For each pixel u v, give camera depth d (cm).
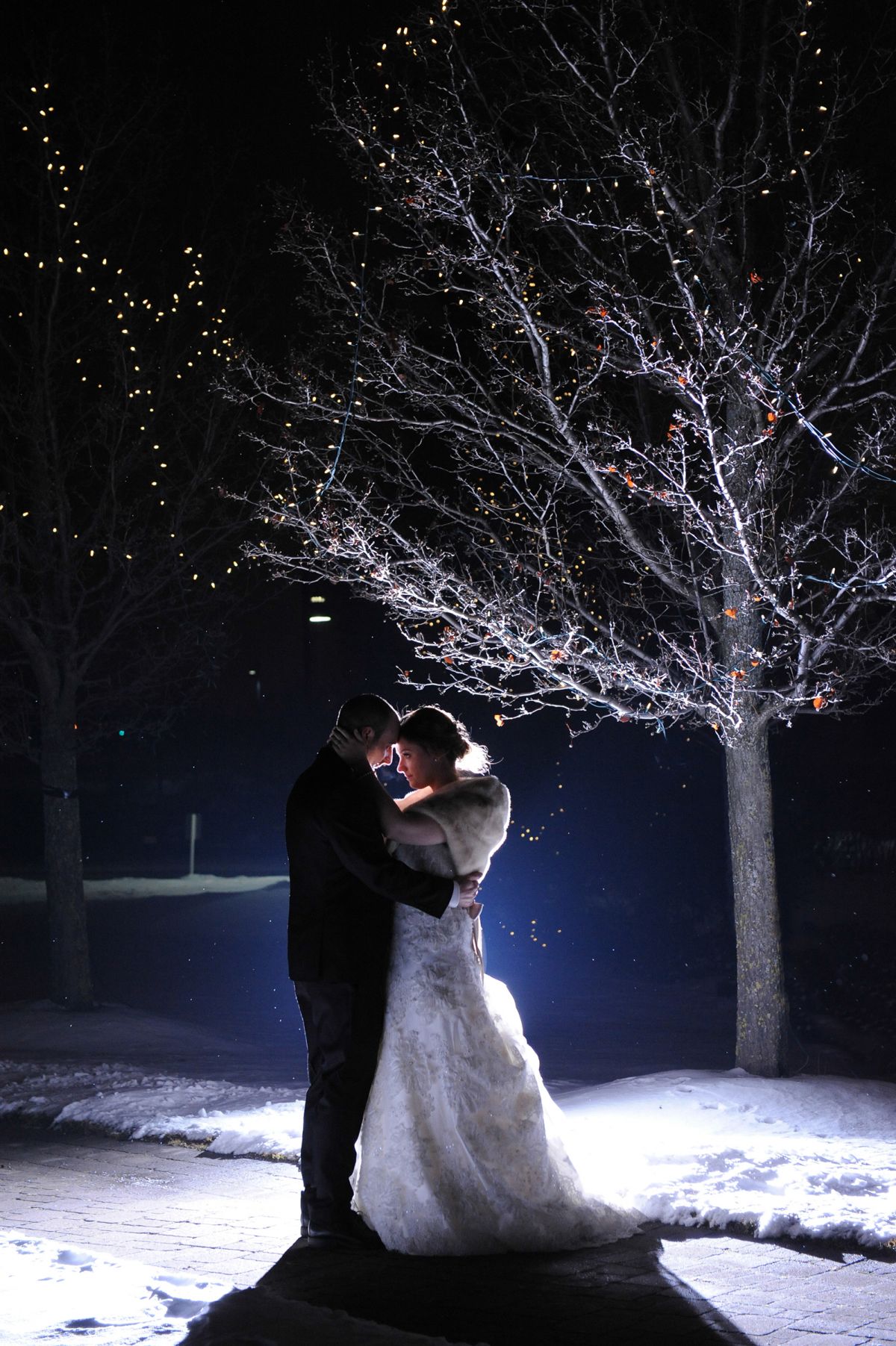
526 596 1001
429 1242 500
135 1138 744
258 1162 676
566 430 869
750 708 860
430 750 562
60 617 1420
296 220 1192
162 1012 1467
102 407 1355
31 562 1397
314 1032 520
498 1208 504
